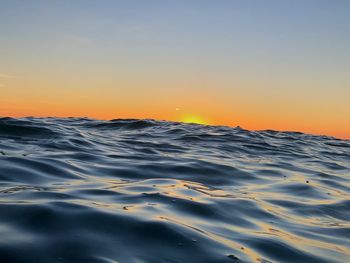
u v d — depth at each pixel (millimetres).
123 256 3201
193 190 6191
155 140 13391
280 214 5367
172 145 12344
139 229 3859
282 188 7211
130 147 11109
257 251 3766
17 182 5703
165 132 16359
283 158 11758
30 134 11336
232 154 11508
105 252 3236
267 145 14547
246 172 8492
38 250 3107
